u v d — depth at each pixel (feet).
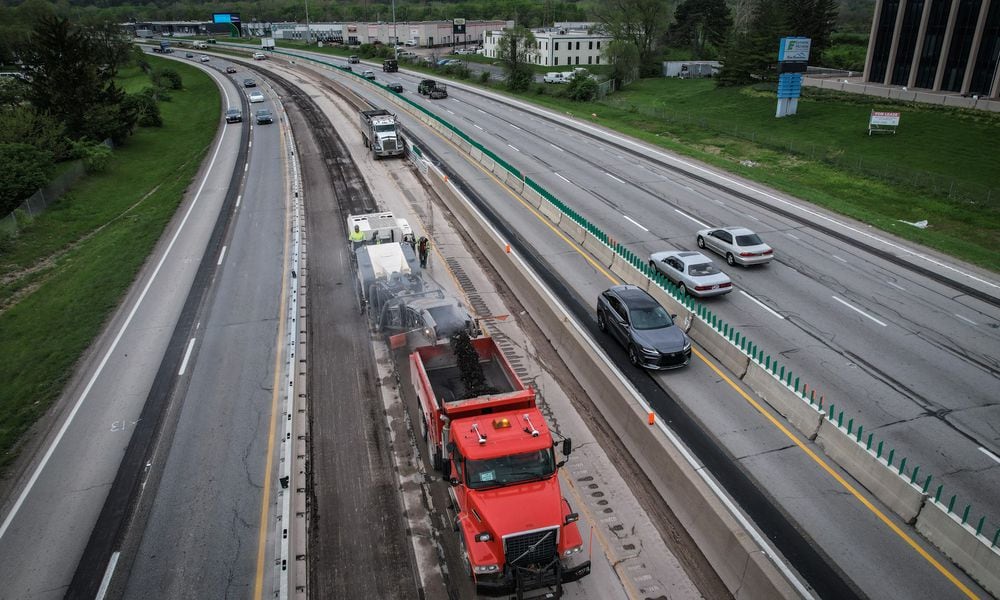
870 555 38.86
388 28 482.69
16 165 119.14
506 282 82.89
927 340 65.10
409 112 206.80
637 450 48.52
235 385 59.82
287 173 140.15
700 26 380.17
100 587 38.17
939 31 190.29
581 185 123.85
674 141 173.47
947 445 48.65
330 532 41.75
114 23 421.18
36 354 67.92
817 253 89.51
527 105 223.30
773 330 67.46
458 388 47.83
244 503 44.57
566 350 63.46
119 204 127.95
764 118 199.62
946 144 154.30
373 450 49.78
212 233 104.58
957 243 92.79
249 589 37.58
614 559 39.27
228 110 222.28
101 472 48.60
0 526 43.47
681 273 75.77
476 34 505.66
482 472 36.04
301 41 531.50
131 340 69.77
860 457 45.42
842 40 356.79
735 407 54.54
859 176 138.31
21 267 96.22
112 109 167.53
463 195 111.86
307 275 84.84
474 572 34.47
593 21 485.97
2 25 365.40
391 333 66.44
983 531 40.11
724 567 37.78
